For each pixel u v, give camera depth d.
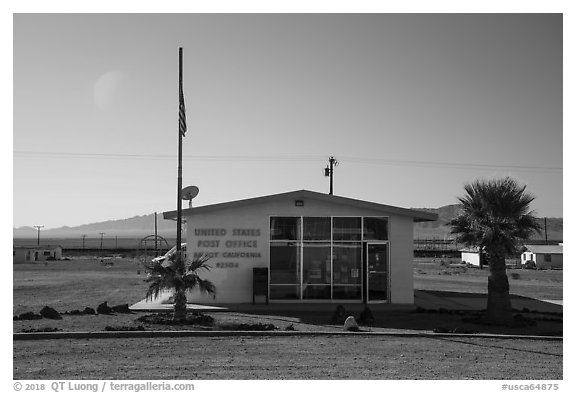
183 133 18.55
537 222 17.28
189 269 17.19
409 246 21.83
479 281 39.19
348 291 21.80
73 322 16.39
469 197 17.70
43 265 56.50
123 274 42.72
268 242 21.61
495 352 12.87
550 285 37.06
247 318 17.83
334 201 21.67
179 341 13.66
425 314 19.20
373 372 10.71
